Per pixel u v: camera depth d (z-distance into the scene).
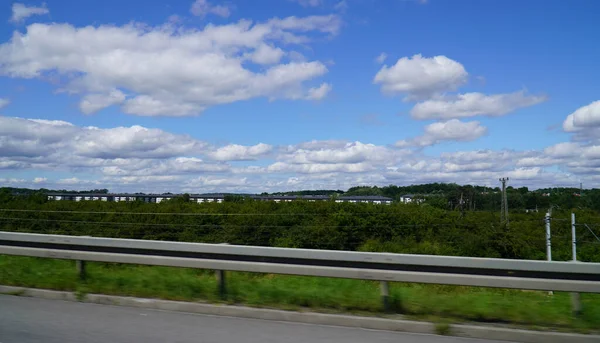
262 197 50.06
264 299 7.52
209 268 7.94
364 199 63.22
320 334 6.20
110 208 38.88
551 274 6.62
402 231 42.50
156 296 7.84
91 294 7.94
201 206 43.41
